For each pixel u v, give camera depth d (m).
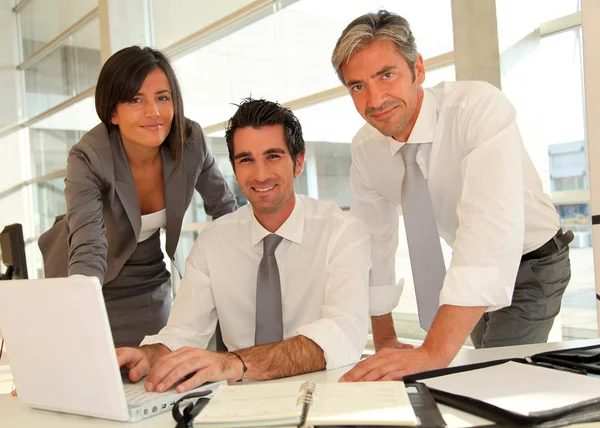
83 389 0.97
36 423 1.00
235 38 4.52
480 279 1.22
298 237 1.58
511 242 1.27
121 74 1.88
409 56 1.43
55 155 7.45
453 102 1.55
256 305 1.50
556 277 1.76
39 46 7.54
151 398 1.00
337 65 1.46
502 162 1.33
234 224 1.67
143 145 1.98
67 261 2.18
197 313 1.62
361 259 1.55
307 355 1.25
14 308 1.03
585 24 1.41
